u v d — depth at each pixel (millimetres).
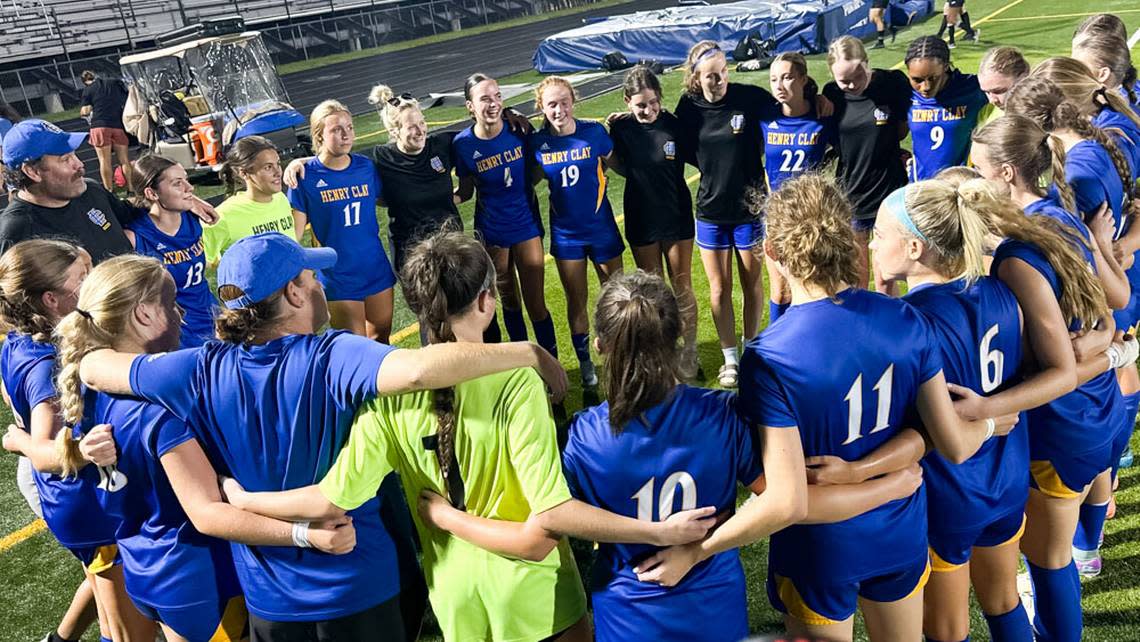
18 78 27047
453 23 41938
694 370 2297
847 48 4832
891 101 4949
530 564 2252
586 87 18109
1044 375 2324
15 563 4250
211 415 2238
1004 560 2582
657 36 20094
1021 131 2629
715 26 19500
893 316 2080
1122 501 3809
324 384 2162
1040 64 3273
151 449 2283
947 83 4918
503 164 5133
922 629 2654
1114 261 2863
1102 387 2707
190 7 35094
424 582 2592
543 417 2129
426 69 28562
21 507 4766
